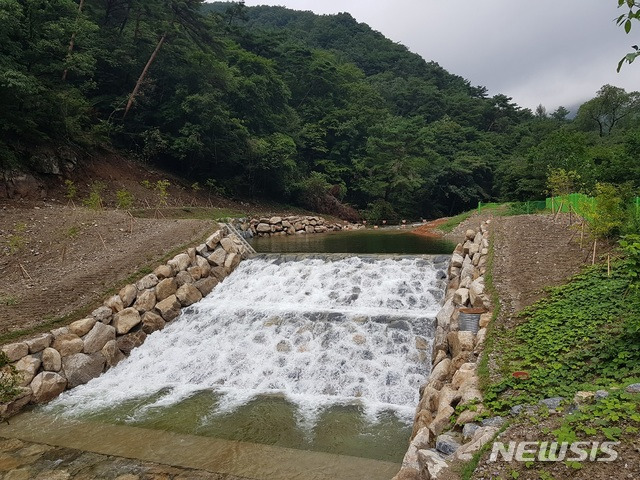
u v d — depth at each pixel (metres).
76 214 19.91
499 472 4.62
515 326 8.92
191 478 6.54
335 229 37.03
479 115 84.81
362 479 6.50
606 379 6.16
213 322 12.82
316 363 10.62
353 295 13.51
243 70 41.25
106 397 9.84
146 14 33.84
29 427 8.42
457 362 8.56
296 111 52.00
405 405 9.12
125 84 33.97
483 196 54.69
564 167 26.94
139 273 13.71
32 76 21.17
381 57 114.38
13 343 9.93
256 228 31.67
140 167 31.66
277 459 7.10
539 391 6.45
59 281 13.36
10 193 20.92
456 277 13.11
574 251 12.26
